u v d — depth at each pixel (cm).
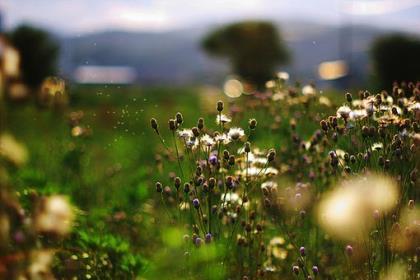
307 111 188
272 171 140
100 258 143
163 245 148
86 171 222
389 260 126
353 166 133
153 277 135
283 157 174
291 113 195
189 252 131
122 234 169
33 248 101
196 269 130
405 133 129
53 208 103
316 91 191
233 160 131
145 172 207
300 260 129
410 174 129
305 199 150
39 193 157
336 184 140
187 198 135
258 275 137
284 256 147
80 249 142
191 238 133
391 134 132
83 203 194
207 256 129
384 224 126
